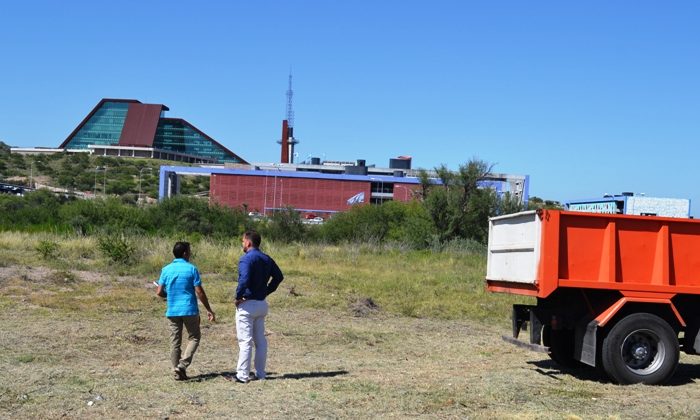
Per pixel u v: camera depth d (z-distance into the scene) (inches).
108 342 445.1
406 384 338.0
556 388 339.9
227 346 454.6
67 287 663.8
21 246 1048.8
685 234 369.4
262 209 4402.1
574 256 359.6
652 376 358.0
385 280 845.8
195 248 1015.0
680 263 369.7
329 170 5570.9
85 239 1087.6
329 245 1555.1
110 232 1347.2
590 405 303.6
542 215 356.2
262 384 334.6
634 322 358.0
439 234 1598.2
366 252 1314.0
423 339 518.3
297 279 813.9
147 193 4884.4
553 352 409.4
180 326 344.8
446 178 1662.2
